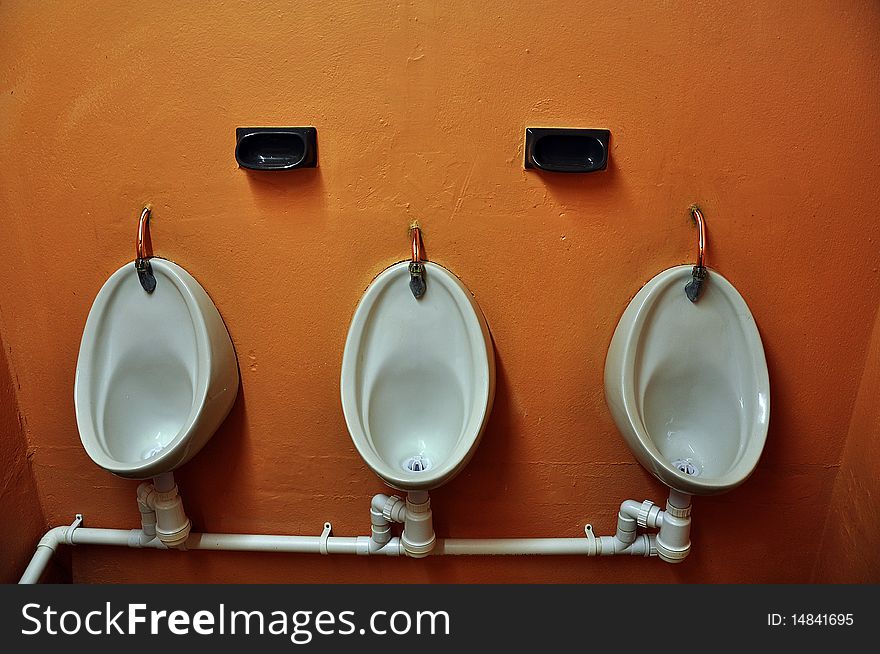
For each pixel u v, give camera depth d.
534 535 1.32
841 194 1.06
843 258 1.10
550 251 1.11
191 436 1.08
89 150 1.09
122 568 1.38
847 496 1.22
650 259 1.11
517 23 1.00
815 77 1.01
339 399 1.22
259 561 1.38
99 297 1.14
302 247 1.12
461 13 1.00
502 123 1.04
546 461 1.25
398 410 1.19
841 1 0.98
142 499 1.24
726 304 1.12
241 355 1.20
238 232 1.12
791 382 1.18
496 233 1.10
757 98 1.02
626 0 0.99
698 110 1.03
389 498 1.24
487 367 1.10
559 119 1.04
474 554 1.32
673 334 1.13
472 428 1.07
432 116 1.04
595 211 1.08
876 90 1.01
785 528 1.31
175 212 1.11
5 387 1.23
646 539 1.27
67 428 1.28
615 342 1.13
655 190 1.07
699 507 1.30
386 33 1.01
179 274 1.11
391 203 1.09
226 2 1.01
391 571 1.37
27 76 1.06
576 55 1.01
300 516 1.32
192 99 1.05
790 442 1.23
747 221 1.08
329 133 1.06
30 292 1.18
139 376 1.20
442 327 1.14
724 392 1.16
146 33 1.03
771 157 1.05
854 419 1.20
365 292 1.13
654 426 1.17
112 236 1.13
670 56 1.01
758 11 0.98
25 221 1.13
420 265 1.10
